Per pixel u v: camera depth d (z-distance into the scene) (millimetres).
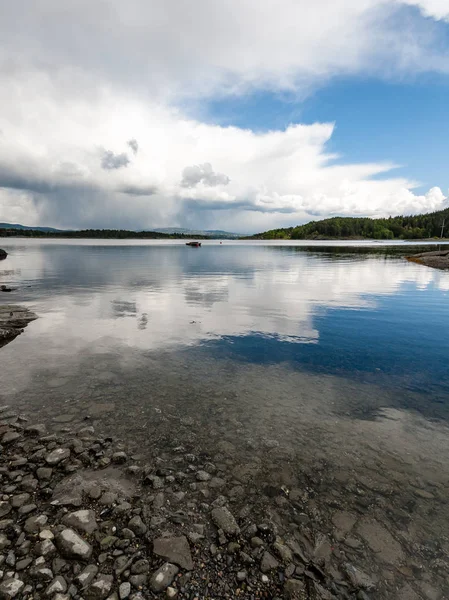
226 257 48531
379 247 85750
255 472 4074
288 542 3127
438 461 4305
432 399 5941
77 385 6367
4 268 29844
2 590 2598
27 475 3973
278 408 5605
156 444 4598
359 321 11258
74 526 3232
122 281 21266
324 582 2752
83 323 10844
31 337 9312
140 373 6969
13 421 5105
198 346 8680
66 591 2611
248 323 10969
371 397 6012
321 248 82062
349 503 3617
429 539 3188
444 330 10203
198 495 3693
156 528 3236
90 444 4562
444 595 2676
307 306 13664
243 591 2662
